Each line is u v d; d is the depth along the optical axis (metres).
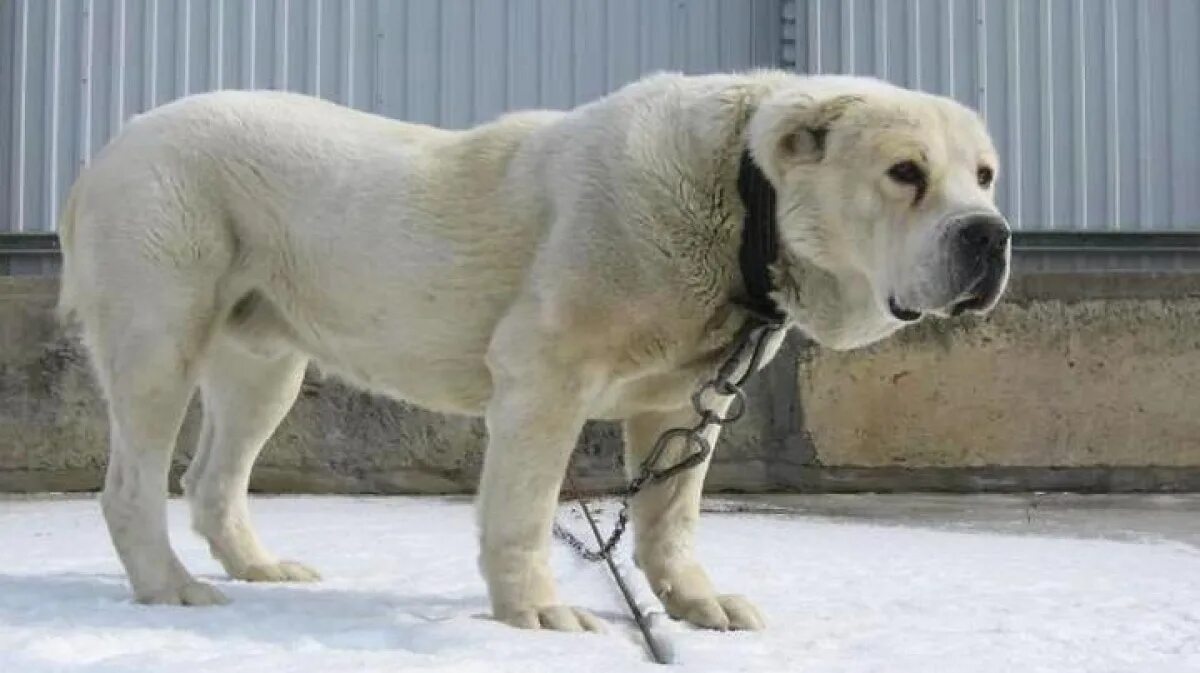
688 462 4.32
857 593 5.06
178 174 4.55
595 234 4.05
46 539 6.56
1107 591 5.21
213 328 4.67
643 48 11.30
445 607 4.49
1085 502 9.74
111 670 3.25
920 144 3.82
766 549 6.46
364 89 11.12
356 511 8.40
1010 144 11.37
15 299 9.93
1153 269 11.38
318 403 9.96
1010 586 5.32
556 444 4.11
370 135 4.68
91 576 5.16
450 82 11.16
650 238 4.01
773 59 11.36
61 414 9.91
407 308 4.46
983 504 9.58
